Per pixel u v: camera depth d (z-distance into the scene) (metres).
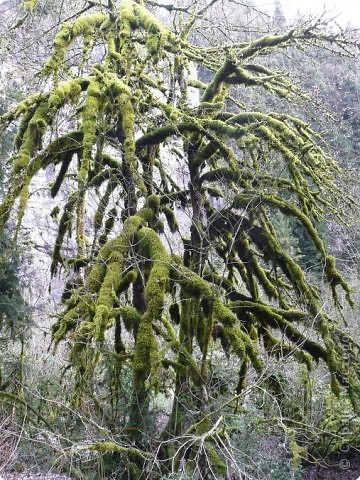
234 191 7.17
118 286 5.98
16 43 8.71
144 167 7.85
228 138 7.09
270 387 7.37
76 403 6.12
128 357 6.17
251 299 7.62
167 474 6.03
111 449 5.63
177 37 6.77
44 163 6.59
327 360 6.51
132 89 6.87
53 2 9.02
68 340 5.94
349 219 6.89
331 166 6.86
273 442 6.89
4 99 9.33
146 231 6.54
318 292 7.80
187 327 6.96
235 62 7.03
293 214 6.60
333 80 10.01
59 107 6.35
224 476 5.79
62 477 6.31
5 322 8.79
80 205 7.71
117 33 6.98
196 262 7.41
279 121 6.55
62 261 8.19
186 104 7.47
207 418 5.84
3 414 7.21
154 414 6.76
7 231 8.83
